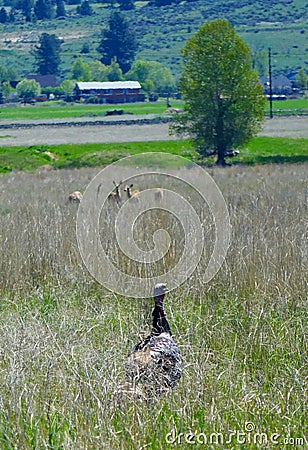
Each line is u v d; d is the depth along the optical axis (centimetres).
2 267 3956
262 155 19625
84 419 2231
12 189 10244
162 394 2350
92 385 2369
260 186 8788
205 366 2562
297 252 3850
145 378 2361
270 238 4188
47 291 3806
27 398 2292
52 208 5941
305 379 2578
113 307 3425
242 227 4472
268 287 3538
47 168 17700
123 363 2489
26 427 2236
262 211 5250
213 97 18225
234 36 18188
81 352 2633
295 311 3338
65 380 2400
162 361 2392
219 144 18275
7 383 2384
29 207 6431
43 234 4381
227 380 2522
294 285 3500
